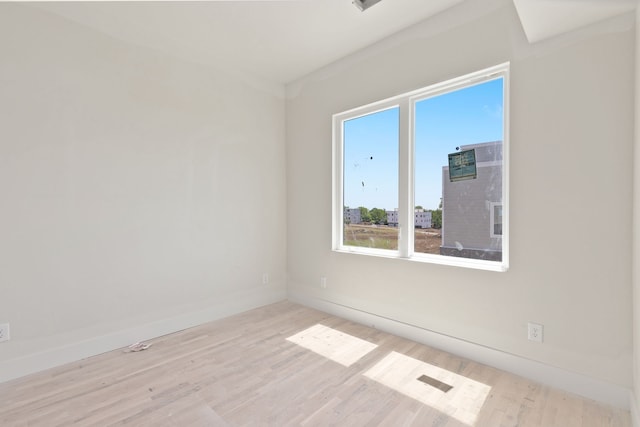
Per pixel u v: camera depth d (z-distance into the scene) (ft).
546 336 6.74
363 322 10.21
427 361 7.76
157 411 5.95
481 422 5.59
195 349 8.52
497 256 7.75
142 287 9.14
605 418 5.65
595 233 6.17
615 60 5.91
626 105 5.82
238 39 9.39
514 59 7.09
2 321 7.02
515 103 7.09
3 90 7.00
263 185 12.19
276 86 12.54
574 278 6.41
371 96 9.87
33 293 7.40
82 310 8.09
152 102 9.29
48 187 7.59
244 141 11.57
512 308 7.18
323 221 11.51
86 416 5.82
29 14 7.30
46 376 7.20
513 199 7.14
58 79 7.69
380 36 9.36
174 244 9.80
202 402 6.22
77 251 8.02
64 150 7.80
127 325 8.84
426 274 8.65
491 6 7.42
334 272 11.14
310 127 11.90
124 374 7.27
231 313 11.21
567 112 6.44
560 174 6.54
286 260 12.99
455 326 8.11
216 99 10.77
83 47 8.04
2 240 7.02
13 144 7.13
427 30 8.52
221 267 10.97
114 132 8.58
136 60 8.96
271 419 5.72
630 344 5.84
